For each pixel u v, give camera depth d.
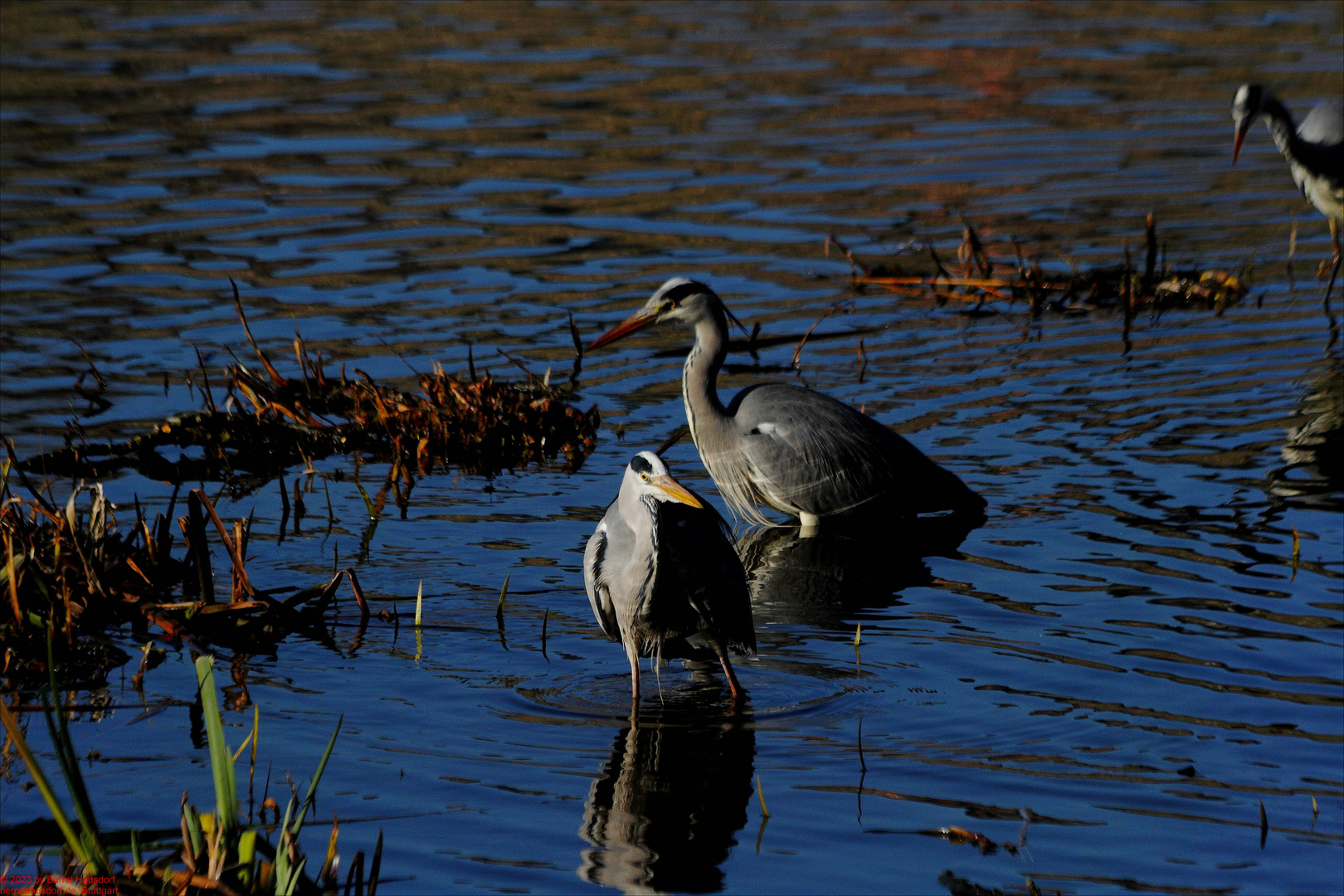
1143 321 18.61
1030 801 8.05
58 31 33.97
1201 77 30.31
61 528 11.13
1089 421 14.84
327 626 10.62
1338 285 19.69
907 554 11.93
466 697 9.48
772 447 12.98
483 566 11.73
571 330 17.94
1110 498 12.74
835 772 8.44
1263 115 19.48
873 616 10.69
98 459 14.26
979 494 12.98
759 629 10.54
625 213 22.23
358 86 29.12
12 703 9.38
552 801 8.11
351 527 12.69
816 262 20.50
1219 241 21.38
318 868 7.41
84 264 19.70
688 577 9.45
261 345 17.23
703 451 13.48
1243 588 10.76
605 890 7.23
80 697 9.49
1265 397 15.41
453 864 7.47
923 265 20.36
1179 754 8.52
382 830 7.75
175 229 21.09
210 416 14.96
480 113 27.36
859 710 9.22
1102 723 8.91
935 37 34.41
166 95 28.30
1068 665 9.70
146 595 11.10
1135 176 24.44
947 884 7.26
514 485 13.88
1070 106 28.45
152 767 8.49
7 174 23.33
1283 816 7.84
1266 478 13.07
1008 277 19.89
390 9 37.03
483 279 19.50
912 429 14.72
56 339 17.25
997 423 14.84
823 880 7.32
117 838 7.68
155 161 24.22
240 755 8.62
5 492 11.45
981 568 11.45
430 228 21.39
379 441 15.28
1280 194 23.64
